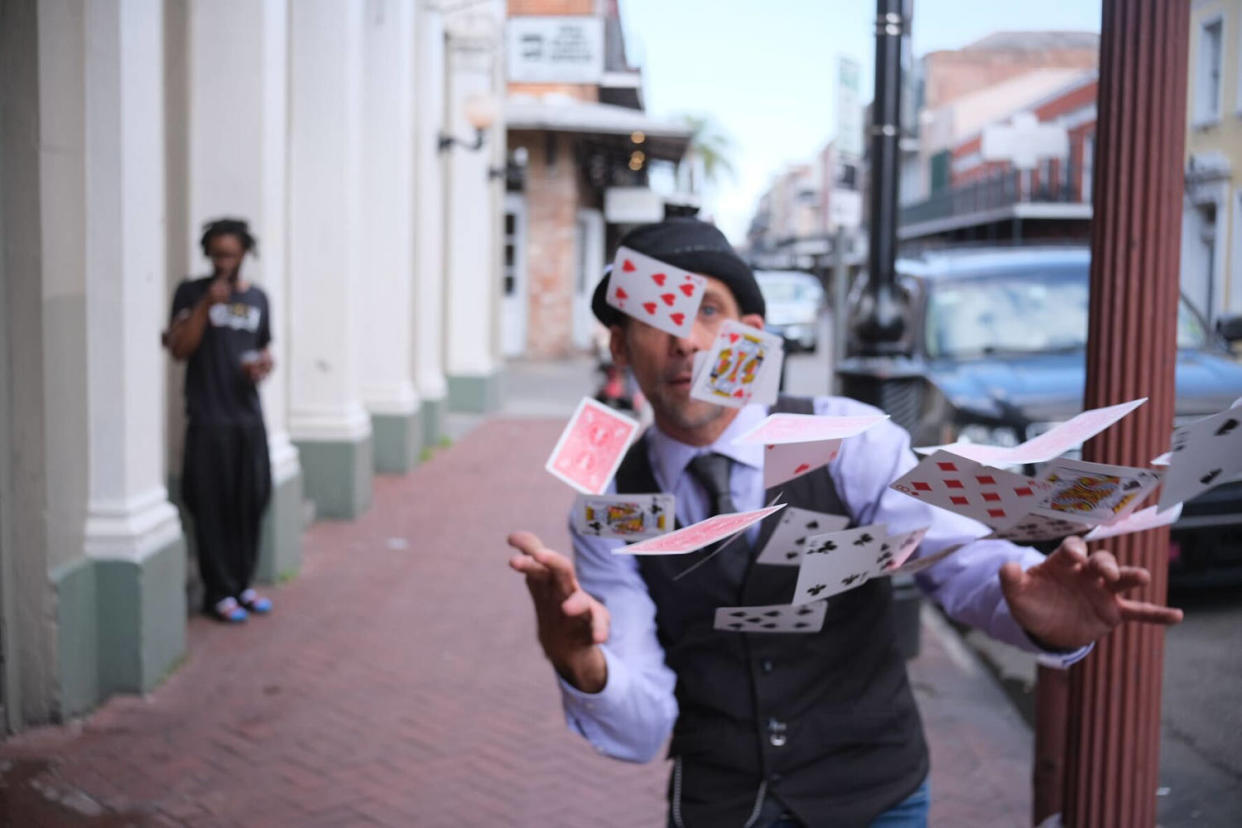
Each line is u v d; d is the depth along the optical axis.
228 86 7.04
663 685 1.78
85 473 4.93
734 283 1.81
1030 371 6.71
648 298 1.71
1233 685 4.96
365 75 10.45
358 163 8.87
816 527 1.56
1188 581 5.78
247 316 5.93
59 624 4.65
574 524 1.58
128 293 4.93
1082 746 2.31
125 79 4.86
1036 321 7.39
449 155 15.27
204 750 4.53
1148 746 2.29
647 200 26.52
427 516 9.11
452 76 14.95
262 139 7.02
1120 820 2.29
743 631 1.75
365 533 8.48
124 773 4.30
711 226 1.84
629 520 1.54
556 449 1.56
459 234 15.46
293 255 8.73
